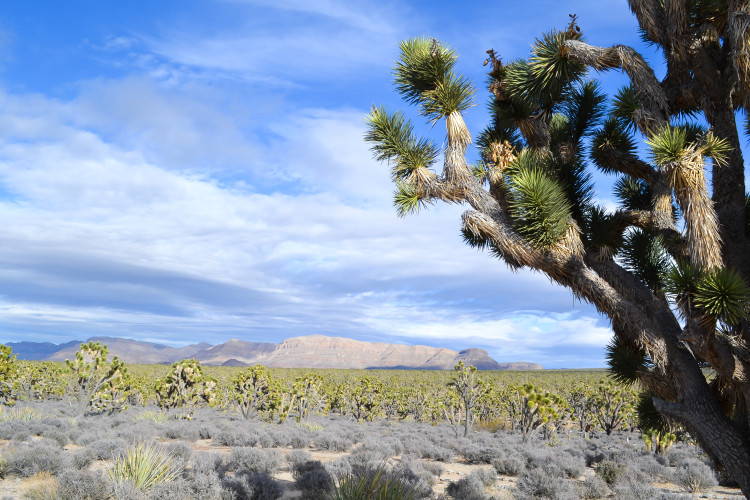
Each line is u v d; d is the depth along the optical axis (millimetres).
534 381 55156
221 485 8445
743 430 4098
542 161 5781
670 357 4422
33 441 13195
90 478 7637
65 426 16406
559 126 6863
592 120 6492
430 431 26156
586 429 29297
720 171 4520
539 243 4871
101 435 14547
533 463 14938
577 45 5254
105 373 22594
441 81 6145
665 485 13500
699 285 3775
